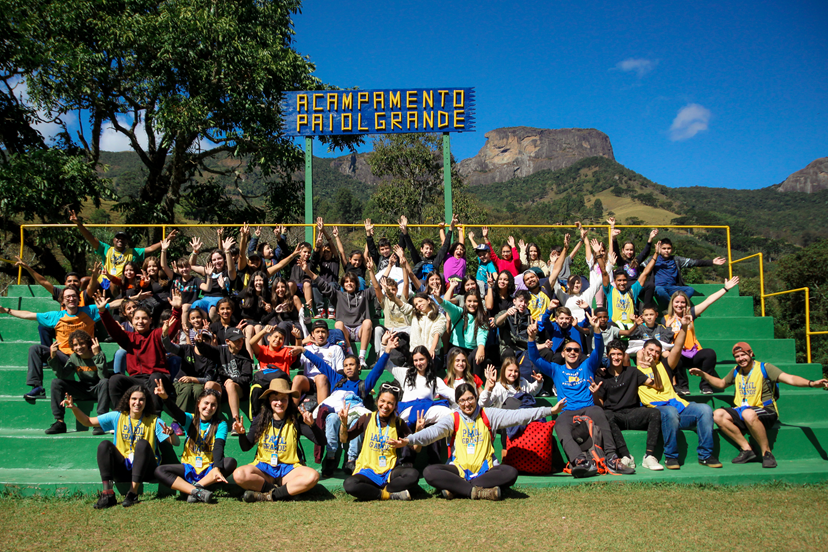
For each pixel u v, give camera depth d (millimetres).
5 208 14578
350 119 12055
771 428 7293
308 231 11977
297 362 7770
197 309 7324
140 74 17047
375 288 8922
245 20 18906
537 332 7961
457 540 4648
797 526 4973
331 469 6555
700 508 5449
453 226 10703
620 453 6758
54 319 7820
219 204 20969
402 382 6879
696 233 108125
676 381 7812
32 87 15781
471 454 6027
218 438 6066
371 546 4531
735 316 10680
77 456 6656
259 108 17750
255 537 4742
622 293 9250
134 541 4668
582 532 4816
